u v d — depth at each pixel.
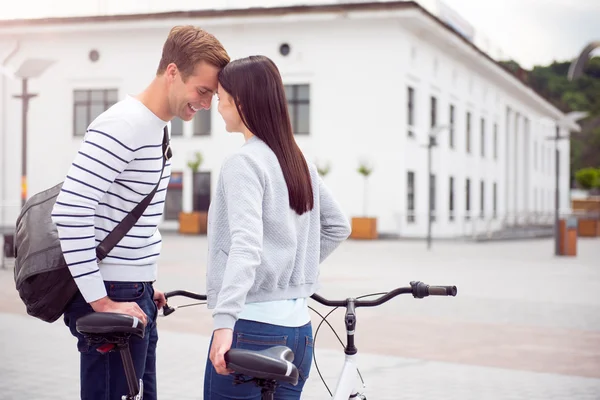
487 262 21.52
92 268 3.06
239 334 2.81
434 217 38.09
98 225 3.20
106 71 36.94
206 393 2.90
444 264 20.39
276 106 2.90
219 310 2.58
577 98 90.62
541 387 6.81
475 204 44.91
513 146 55.25
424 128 36.38
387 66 33.75
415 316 10.94
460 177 42.06
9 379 6.83
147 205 3.26
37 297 3.12
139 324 2.86
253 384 2.82
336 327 9.84
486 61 42.78
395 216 33.81
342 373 3.05
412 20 33.38
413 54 35.09
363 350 8.37
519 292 14.17
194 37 3.09
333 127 34.34
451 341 8.99
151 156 3.22
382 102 33.84
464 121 42.81
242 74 2.91
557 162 25.12
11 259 19.16
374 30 33.81
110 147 3.09
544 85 91.38
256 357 2.42
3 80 38.03
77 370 7.21
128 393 3.29
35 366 7.36
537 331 9.80
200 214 34.56
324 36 34.31
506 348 8.62
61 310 3.17
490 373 7.34
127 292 3.24
